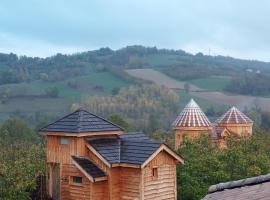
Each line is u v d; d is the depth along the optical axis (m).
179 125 50.78
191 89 151.12
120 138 31.20
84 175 29.20
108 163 28.67
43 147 41.66
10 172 28.95
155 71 172.50
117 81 158.75
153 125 108.94
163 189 30.08
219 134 51.50
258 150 37.97
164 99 131.38
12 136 67.81
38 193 31.69
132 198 28.95
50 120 102.56
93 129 30.22
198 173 32.78
